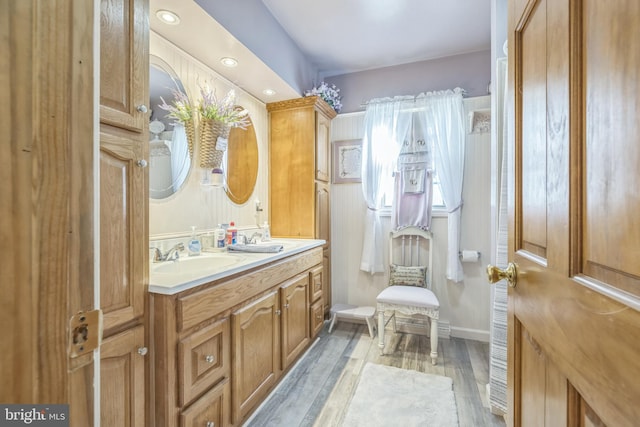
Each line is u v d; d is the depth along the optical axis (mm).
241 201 2363
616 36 440
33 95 357
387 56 2729
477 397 1771
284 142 2676
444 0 2008
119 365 982
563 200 581
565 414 573
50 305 375
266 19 2041
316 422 1553
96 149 426
